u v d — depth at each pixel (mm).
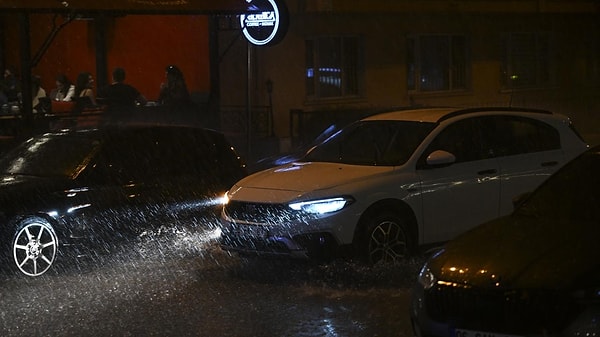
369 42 22359
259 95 20516
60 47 22062
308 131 20547
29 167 10516
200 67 20859
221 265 10172
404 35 23109
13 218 9578
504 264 5867
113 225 10242
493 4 24141
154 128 11008
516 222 6672
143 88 21625
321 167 9859
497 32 25312
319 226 9078
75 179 10125
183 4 15477
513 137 10391
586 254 5824
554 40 26875
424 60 23703
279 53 20672
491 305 5730
